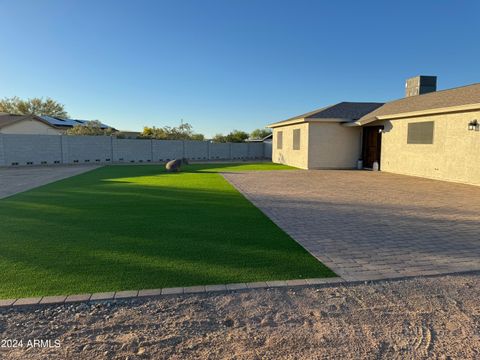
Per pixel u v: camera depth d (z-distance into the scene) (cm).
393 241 541
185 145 3117
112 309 319
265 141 3588
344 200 925
